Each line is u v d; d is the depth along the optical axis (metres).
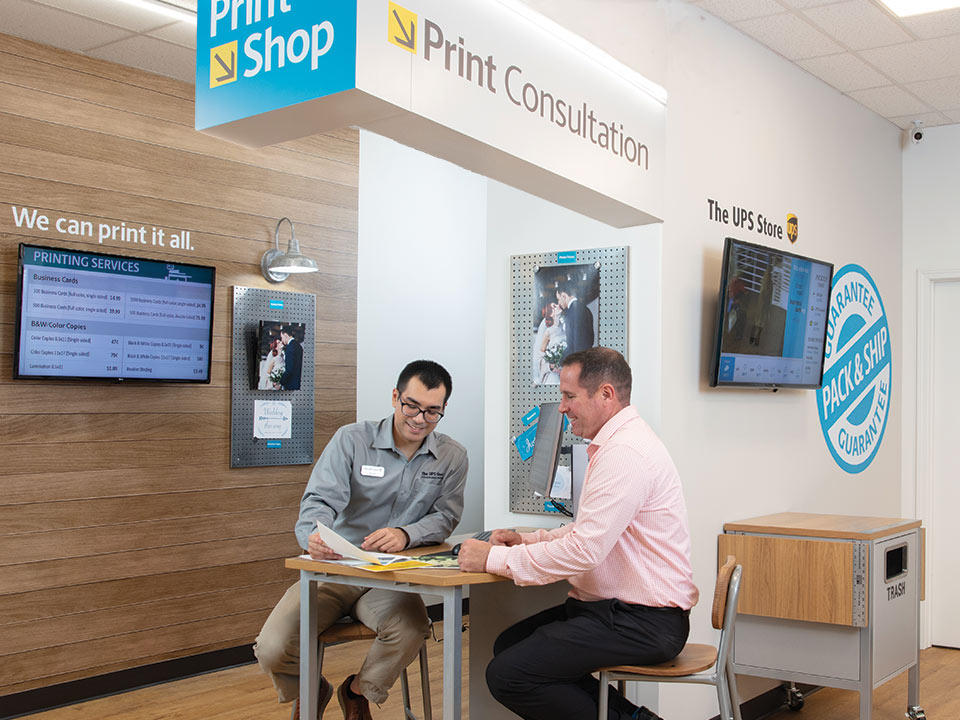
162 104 4.90
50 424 4.45
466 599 6.76
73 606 4.52
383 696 3.25
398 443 3.44
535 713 2.88
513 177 3.13
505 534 3.22
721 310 4.04
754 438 4.48
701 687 4.02
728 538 4.13
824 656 3.94
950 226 5.91
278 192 5.42
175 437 4.92
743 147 4.46
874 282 5.68
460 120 2.65
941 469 5.98
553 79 3.07
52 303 4.36
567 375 3.03
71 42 4.43
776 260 4.39
